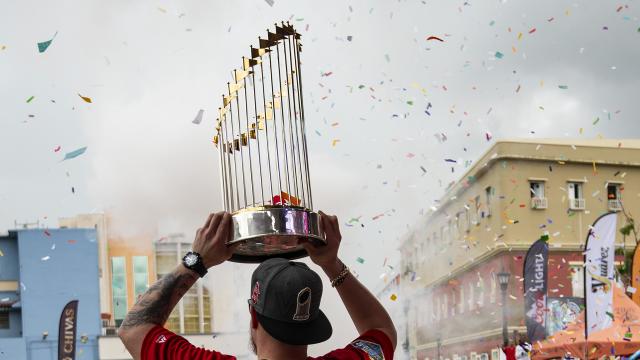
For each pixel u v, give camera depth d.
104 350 39.59
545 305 20.53
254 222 2.75
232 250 2.79
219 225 2.75
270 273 2.46
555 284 34.66
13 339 39.22
